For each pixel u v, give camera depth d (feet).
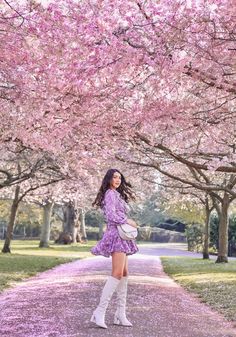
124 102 27.43
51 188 90.17
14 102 25.59
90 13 19.79
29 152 54.08
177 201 110.63
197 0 19.61
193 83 26.84
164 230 217.77
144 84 25.20
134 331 19.85
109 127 28.30
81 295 31.81
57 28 19.85
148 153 40.52
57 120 27.07
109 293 20.15
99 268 61.11
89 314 23.76
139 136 30.53
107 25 19.80
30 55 21.34
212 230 138.31
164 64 20.40
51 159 54.60
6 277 45.19
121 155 41.86
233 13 19.26
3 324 21.83
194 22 20.17
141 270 61.26
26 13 19.95
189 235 150.41
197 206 113.91
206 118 28.58
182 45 20.81
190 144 37.83
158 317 24.14
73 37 19.88
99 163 42.32
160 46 20.59
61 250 112.47
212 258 103.14
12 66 22.67
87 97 24.17
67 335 18.74
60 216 188.24
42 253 95.66
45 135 28.48
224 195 76.84
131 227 20.34
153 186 85.30
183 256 108.27
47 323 21.54
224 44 21.21
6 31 20.35
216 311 28.45
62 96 23.76
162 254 119.24
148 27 20.51
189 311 27.50
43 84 23.21
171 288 41.14
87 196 98.37
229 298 33.55
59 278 46.55
